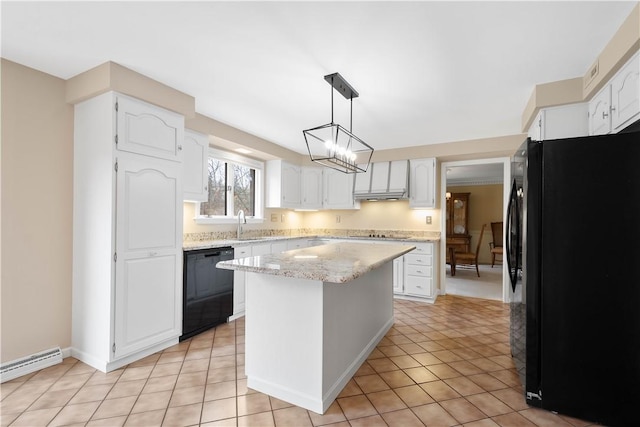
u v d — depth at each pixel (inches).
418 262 170.1
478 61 84.3
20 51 80.9
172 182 105.7
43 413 69.3
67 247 96.2
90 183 92.8
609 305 66.2
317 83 98.8
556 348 70.4
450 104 115.6
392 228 200.5
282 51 80.4
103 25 70.2
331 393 74.8
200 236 146.5
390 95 107.5
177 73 93.0
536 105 98.0
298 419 68.3
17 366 84.5
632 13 63.4
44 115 91.4
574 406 68.9
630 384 64.7
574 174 69.0
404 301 170.2
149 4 63.0
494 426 66.4
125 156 91.5
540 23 67.9
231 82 98.8
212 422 66.9
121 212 90.5
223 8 64.1
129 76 90.7
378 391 80.0
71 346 97.1
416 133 155.0
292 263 75.5
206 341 111.7
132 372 88.2
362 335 96.5
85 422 66.3
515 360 89.2
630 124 69.8
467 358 99.4
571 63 85.0
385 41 75.4
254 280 80.4
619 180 65.7
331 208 207.8
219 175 162.4
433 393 79.1
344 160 109.9
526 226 74.0
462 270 280.5
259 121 138.3
